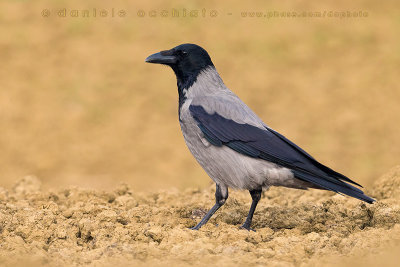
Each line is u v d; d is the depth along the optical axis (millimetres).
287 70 23703
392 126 18875
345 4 29766
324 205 9531
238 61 24469
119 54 24797
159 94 21578
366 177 15258
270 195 10961
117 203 10031
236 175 8438
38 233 7852
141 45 25656
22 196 10617
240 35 26750
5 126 18766
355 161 16391
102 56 24500
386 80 22625
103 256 7039
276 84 22453
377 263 6617
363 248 7016
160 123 19422
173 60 9008
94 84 22141
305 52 25250
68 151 17203
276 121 19422
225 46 25781
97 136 18391
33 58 23938
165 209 9156
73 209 9047
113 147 17562
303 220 8641
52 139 18000
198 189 11555
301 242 7453
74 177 15344
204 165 8711
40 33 26016
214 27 27484
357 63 24156
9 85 21672
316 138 18078
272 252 7070
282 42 26078
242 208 9297
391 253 6852
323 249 7184
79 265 6789
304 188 8625
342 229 8211
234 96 8953
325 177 8164
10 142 17688
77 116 19734
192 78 9000
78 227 8172
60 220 8555
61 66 23438
